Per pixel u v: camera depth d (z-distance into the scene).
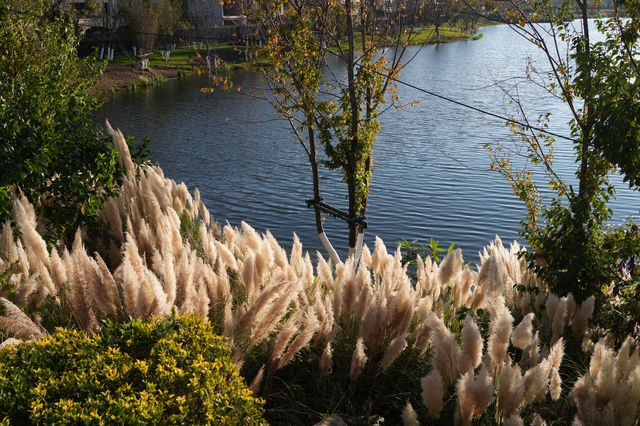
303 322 5.76
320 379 5.38
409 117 44.28
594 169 8.47
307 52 11.38
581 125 8.68
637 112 7.26
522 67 70.19
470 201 24.28
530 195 9.44
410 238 20.48
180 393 3.77
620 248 8.11
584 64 8.23
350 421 4.86
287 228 21.53
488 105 47.19
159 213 9.30
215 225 10.60
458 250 6.85
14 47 14.48
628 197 22.67
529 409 5.36
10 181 8.27
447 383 5.13
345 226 21.62
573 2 8.56
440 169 29.27
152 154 33.84
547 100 48.12
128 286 5.37
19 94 10.49
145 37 64.62
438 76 65.69
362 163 11.92
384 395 5.41
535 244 8.96
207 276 6.31
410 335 6.04
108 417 3.31
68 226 9.21
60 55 15.45
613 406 4.74
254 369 5.43
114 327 4.38
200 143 37.12
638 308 7.14
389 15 12.27
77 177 9.23
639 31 7.80
